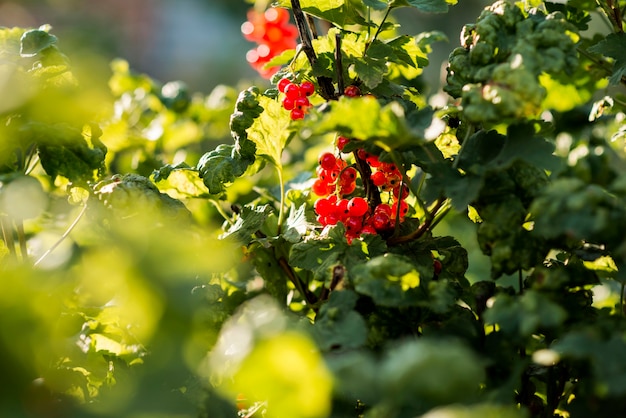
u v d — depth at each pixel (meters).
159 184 0.78
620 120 0.77
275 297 0.77
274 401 0.58
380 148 0.70
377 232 0.72
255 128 0.74
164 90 1.05
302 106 0.72
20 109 0.62
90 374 0.68
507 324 0.62
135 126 1.02
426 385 0.56
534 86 0.63
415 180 0.88
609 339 0.61
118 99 1.04
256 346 0.57
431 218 0.70
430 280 0.67
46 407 0.59
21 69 0.70
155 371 0.58
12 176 0.66
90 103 0.63
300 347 0.57
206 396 0.64
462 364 0.56
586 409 0.63
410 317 0.67
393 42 0.75
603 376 0.60
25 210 0.66
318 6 0.73
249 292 0.80
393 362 0.57
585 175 0.74
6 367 0.58
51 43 0.71
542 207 0.62
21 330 0.58
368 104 0.64
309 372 0.57
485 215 0.66
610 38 0.75
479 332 0.66
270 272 0.77
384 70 0.73
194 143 1.06
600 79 0.83
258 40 0.96
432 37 0.87
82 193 0.73
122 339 0.71
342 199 0.73
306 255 0.70
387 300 0.65
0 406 0.58
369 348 0.67
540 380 0.69
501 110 0.63
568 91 0.84
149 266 0.57
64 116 0.62
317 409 0.58
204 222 0.90
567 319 0.66
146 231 0.58
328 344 0.63
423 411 0.61
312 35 0.77
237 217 0.78
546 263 0.69
